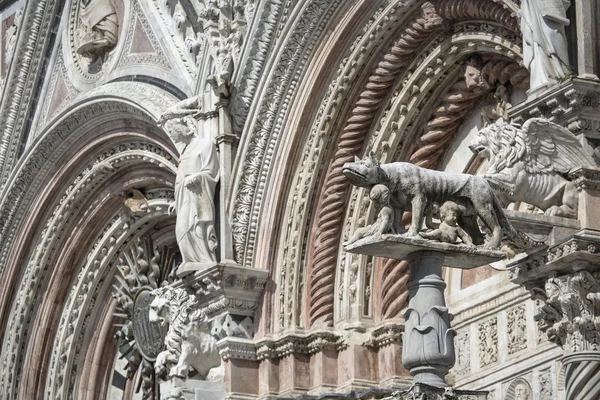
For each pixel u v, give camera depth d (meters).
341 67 27.56
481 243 19.97
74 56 34.09
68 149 34.03
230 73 28.52
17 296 34.94
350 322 27.39
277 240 27.95
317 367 27.39
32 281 34.78
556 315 21.92
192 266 27.83
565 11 22.28
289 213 27.91
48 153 34.09
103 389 34.44
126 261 34.12
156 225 33.56
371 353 27.34
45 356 34.81
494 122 26.41
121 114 32.25
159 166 32.16
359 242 19.22
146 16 31.81
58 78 34.56
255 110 28.22
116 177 33.72
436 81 26.92
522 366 25.42
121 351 33.81
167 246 33.50
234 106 28.45
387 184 19.38
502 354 25.89
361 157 27.69
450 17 26.05
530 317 25.45
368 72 27.47
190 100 28.98
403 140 27.42
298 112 27.89
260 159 28.17
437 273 19.25
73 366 34.53
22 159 34.22
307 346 27.55
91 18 33.59
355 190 27.69
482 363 26.30
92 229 34.50
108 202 34.03
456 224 19.58
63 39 34.47
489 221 19.80
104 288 34.66
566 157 21.81
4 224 34.91
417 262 19.31
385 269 27.53
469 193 19.78
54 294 34.75
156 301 28.53
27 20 34.84
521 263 22.09
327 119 27.70
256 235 28.00
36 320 34.84
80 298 34.62
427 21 26.30
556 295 21.66
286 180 27.97
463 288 27.08
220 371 27.91
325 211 27.73
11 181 34.47
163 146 31.45
